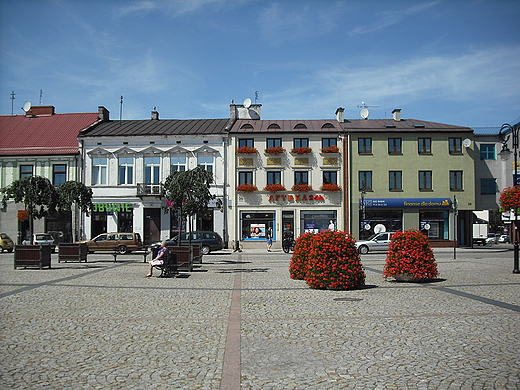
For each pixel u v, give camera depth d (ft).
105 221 138.62
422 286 47.34
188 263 65.05
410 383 18.63
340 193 137.39
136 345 24.54
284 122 149.07
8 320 30.78
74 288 46.44
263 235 136.87
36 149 141.08
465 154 138.21
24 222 139.44
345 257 45.62
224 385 18.53
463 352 22.85
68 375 19.75
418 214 137.08
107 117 158.92
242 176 138.21
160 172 138.51
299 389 18.08
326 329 28.12
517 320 30.07
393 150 138.31
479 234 169.37
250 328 28.50
